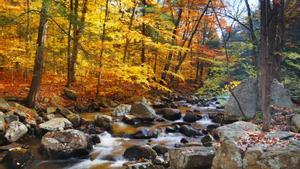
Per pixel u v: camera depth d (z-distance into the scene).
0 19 12.32
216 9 15.62
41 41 13.53
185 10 23.08
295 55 14.53
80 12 17.81
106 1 17.25
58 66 22.05
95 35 17.75
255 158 6.18
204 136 11.55
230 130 7.26
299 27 22.44
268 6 7.96
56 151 9.45
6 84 16.45
